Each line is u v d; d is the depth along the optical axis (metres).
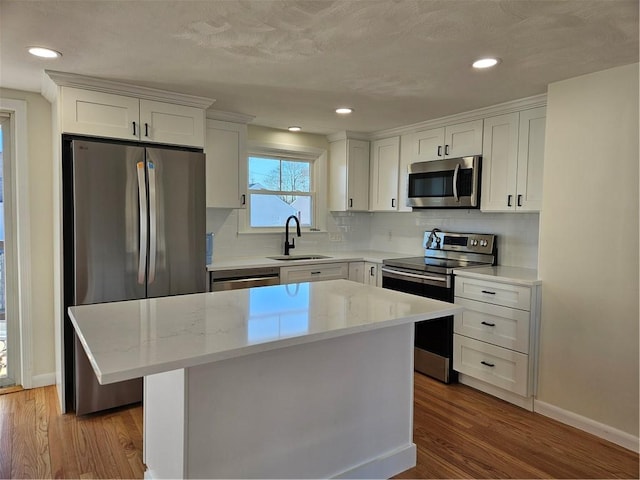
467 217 3.99
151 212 2.87
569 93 2.64
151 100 2.96
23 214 3.09
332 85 2.84
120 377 1.21
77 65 2.47
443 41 2.09
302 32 2.00
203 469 1.62
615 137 2.44
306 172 4.71
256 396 1.73
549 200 2.75
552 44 2.12
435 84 2.79
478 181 3.50
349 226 4.95
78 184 2.64
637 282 2.38
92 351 1.36
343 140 4.51
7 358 3.24
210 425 1.63
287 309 1.98
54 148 2.97
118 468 2.22
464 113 3.55
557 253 2.72
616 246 2.45
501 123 3.33
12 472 2.18
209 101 3.16
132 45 2.17
